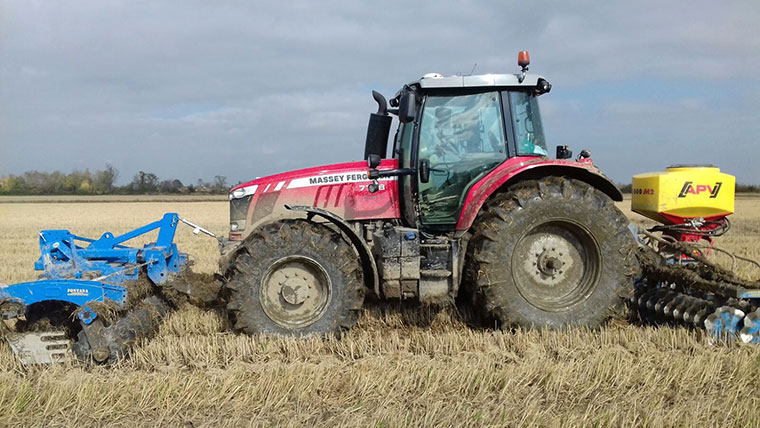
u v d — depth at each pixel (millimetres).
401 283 5273
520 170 5344
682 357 4539
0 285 4633
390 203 5887
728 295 4977
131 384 4066
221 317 5719
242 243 5250
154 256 5449
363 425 3504
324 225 5410
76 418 3672
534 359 4617
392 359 4648
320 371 4305
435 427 3492
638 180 6840
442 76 5699
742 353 4582
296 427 3502
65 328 4754
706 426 3502
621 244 5395
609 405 3809
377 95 6477
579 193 5355
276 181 5973
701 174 6422
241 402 3850
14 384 4086
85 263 5184
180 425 3594
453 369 4277
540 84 5781
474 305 5508
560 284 5477
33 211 36594
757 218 25750
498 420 3568
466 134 5727
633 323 5816
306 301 5246
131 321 4820
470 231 5527
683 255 6078
